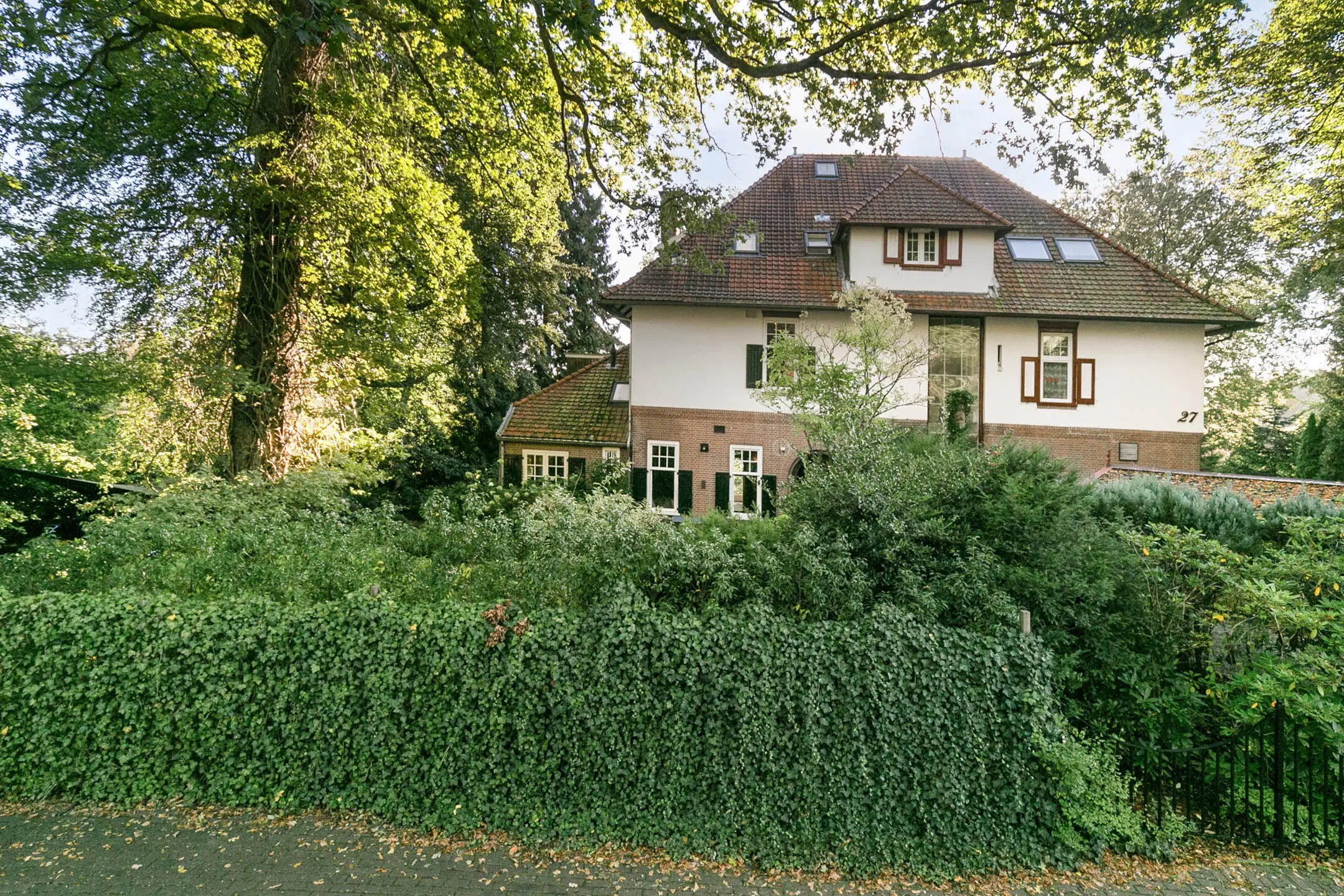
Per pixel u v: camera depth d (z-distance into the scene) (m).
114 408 10.28
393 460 18.17
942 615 5.07
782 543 5.64
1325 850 4.52
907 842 4.27
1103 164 8.46
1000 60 8.06
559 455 17.23
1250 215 21.55
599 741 4.40
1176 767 4.88
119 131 9.90
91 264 9.27
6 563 5.75
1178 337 15.83
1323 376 19.05
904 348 14.67
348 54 9.05
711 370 16.20
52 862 4.02
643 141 10.76
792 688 4.33
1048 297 15.78
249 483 8.09
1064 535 5.37
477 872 4.08
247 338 9.82
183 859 4.08
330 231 10.32
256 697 4.64
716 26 8.60
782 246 17.19
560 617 4.56
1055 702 4.47
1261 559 5.79
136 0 9.05
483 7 8.15
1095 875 4.25
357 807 4.59
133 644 4.69
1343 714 4.39
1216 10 7.02
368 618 4.61
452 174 13.97
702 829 4.34
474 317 13.45
